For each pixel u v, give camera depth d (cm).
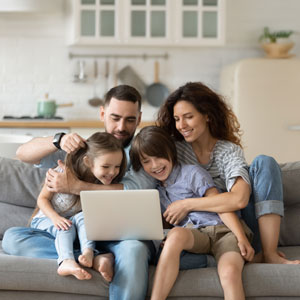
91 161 248
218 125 268
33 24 549
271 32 565
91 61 557
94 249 230
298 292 217
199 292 218
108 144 247
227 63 564
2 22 547
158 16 523
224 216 243
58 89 555
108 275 215
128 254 219
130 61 561
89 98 559
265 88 510
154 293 216
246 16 564
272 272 219
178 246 224
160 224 226
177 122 265
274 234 248
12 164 291
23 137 352
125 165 254
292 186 280
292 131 513
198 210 246
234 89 512
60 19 549
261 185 251
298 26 568
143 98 561
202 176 252
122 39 521
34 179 288
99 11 518
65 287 219
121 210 224
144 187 254
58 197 253
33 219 261
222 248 233
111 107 272
